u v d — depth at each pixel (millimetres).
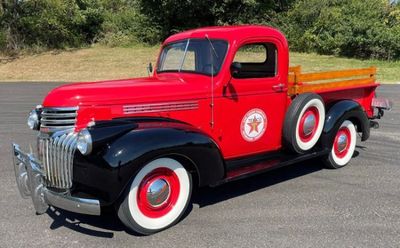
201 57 4766
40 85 16219
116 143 3654
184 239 3850
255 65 5020
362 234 3895
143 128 3854
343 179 5465
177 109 4355
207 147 4055
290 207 4559
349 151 5988
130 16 28359
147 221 3898
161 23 26812
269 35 4957
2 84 16609
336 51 24203
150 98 4203
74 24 27062
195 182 4488
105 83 4383
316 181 5395
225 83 4609
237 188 5156
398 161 6242
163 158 3893
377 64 21266
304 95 5176
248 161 4949
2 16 25859
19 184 4180
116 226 4133
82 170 3693
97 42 27500
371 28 22984
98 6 28719
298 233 3928
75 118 3912
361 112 5887
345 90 5938
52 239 3844
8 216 4320
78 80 18141
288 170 5844
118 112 4051
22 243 3754
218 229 4039
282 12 27000
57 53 24812
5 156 6469
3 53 24703
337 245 3684
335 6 26625
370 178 5492
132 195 3777
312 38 25125
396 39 22531
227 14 25453
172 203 4066
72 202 3672
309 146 5305
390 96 12547
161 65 5344
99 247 3707
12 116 9789
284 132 5180
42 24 26156
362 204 4621
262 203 4684
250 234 3924
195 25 26219
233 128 4777
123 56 23391
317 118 5355
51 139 3951
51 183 3998
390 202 4680
